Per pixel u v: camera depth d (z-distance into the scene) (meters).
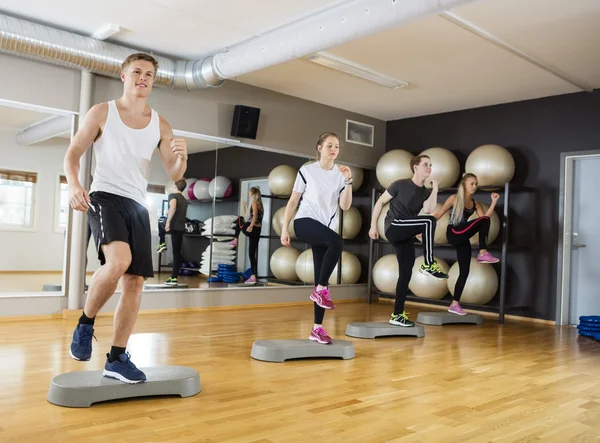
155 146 2.65
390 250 7.99
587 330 5.36
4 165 5.05
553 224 6.38
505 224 6.15
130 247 2.53
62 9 4.59
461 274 6.06
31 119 5.15
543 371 3.70
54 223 5.29
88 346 2.56
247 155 6.63
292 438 2.22
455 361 3.94
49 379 3.00
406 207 4.82
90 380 2.64
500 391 3.12
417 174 4.81
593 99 6.17
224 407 2.62
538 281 6.45
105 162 2.52
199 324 5.19
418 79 6.11
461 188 5.99
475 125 7.19
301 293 7.12
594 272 6.18
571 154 6.28
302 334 4.80
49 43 4.69
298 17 4.62
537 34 4.75
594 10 4.27
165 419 2.40
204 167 6.26
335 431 2.33
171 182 6.02
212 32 5.02
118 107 2.54
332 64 5.68
